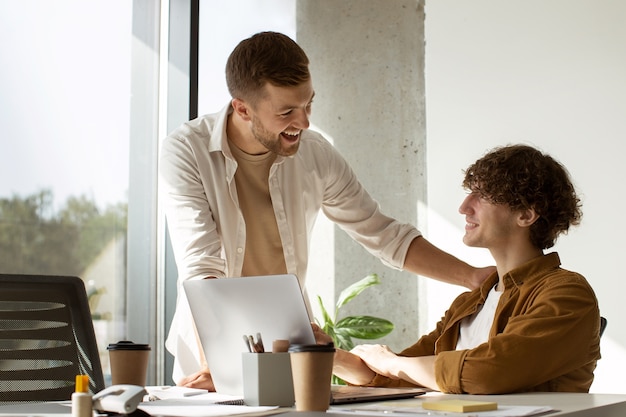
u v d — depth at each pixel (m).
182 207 2.29
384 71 4.02
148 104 3.73
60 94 3.34
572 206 1.98
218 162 2.36
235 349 1.60
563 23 3.51
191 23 3.74
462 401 1.30
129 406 1.15
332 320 4.02
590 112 3.41
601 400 1.41
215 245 2.24
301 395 1.25
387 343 3.93
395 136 3.98
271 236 2.44
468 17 3.78
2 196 3.11
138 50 3.69
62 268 3.33
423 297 3.88
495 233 1.95
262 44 2.18
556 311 1.71
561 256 3.42
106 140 3.53
